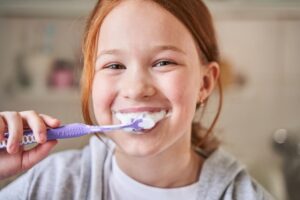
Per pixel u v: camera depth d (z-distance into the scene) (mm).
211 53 717
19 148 564
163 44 578
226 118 1438
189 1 646
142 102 575
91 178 662
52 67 1385
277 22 1435
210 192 656
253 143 1481
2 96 1399
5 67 1411
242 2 1326
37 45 1415
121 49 577
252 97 1443
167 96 580
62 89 1378
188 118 606
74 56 1367
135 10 580
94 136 731
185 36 610
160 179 655
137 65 575
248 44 1441
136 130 574
